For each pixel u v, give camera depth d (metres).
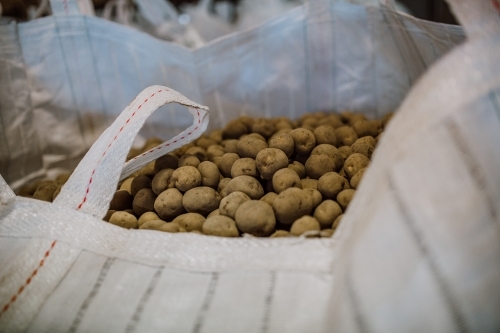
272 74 1.11
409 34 0.92
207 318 0.53
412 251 0.46
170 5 1.31
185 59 1.07
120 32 1.03
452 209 0.45
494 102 0.46
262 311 0.53
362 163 0.78
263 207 0.67
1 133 0.97
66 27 1.00
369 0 0.98
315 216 0.70
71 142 1.07
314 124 1.01
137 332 0.53
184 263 0.59
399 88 1.03
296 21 1.06
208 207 0.75
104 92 1.07
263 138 0.93
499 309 0.45
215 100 1.12
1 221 0.64
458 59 0.48
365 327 0.46
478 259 0.44
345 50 1.07
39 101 1.02
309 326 0.52
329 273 0.55
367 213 0.50
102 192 0.67
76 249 0.61
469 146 0.46
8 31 0.96
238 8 1.50
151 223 0.70
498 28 0.49
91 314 0.55
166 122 1.12
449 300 0.45
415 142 0.47
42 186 0.90
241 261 0.58
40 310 0.56
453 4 0.52
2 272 0.59
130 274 0.58
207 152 0.91
